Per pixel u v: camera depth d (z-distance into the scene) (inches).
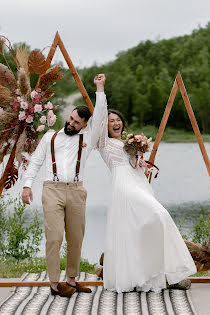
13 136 185.3
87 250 283.3
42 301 160.4
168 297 164.1
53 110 189.8
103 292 171.2
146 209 168.7
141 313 147.6
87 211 424.5
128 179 177.6
